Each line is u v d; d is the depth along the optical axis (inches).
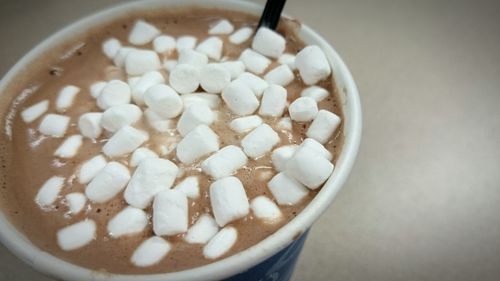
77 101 4.7
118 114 4.3
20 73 4.9
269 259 3.6
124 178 3.9
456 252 5.9
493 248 5.9
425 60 7.6
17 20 7.8
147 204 3.8
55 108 4.7
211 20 5.7
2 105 4.7
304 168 3.8
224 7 5.6
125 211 3.8
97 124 4.3
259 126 4.2
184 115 4.3
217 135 4.3
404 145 6.7
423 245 5.9
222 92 4.6
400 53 7.7
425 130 6.9
